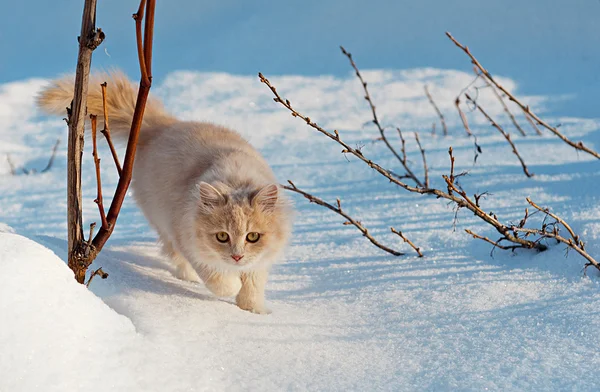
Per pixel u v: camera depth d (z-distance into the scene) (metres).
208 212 5.05
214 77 13.95
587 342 4.13
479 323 4.54
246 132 11.38
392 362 4.03
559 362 3.91
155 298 4.64
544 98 12.24
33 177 9.79
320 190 8.55
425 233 6.59
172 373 3.57
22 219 7.84
